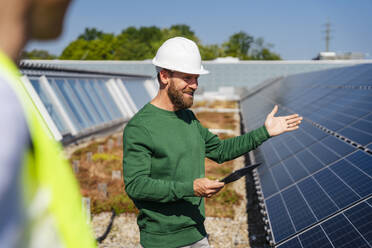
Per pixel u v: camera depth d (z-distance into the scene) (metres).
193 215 3.08
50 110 16.23
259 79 51.72
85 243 0.66
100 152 16.22
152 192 2.67
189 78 2.90
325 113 11.90
